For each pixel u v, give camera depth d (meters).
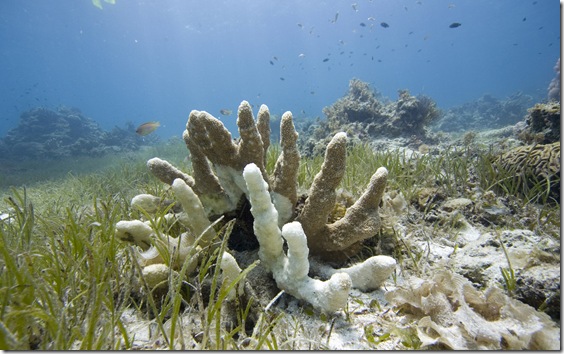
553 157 3.49
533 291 1.81
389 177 4.07
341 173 2.03
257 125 2.54
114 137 26.48
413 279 2.08
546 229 2.73
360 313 1.83
